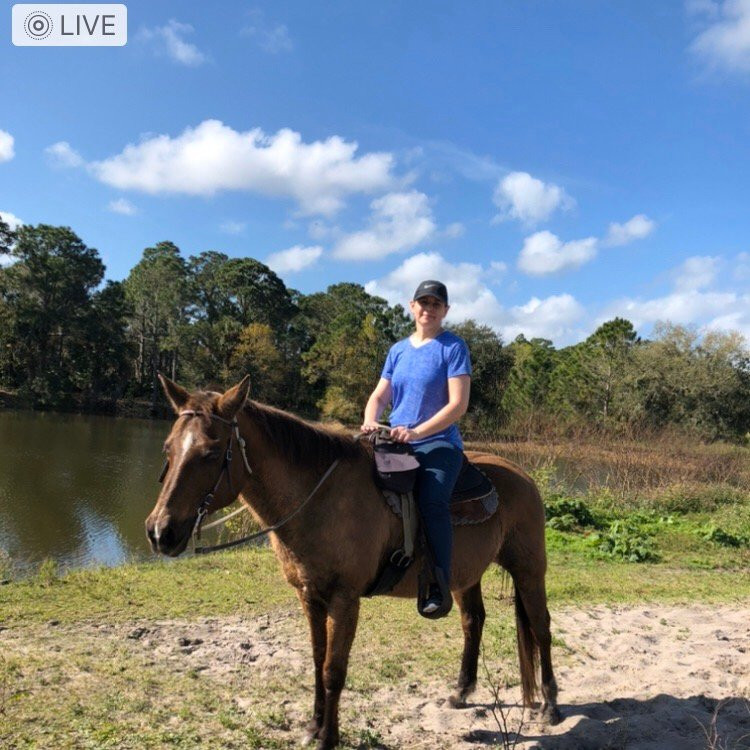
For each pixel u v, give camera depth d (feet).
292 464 10.94
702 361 118.32
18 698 12.71
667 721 13.52
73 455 87.61
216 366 183.21
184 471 9.75
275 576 26.58
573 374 122.21
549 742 12.42
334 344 168.14
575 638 20.35
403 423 12.44
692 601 26.16
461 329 155.94
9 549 40.34
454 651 18.06
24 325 184.65
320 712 11.94
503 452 55.06
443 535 11.53
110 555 39.96
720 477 55.93
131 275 262.67
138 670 15.23
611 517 44.37
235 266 240.53
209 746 11.12
